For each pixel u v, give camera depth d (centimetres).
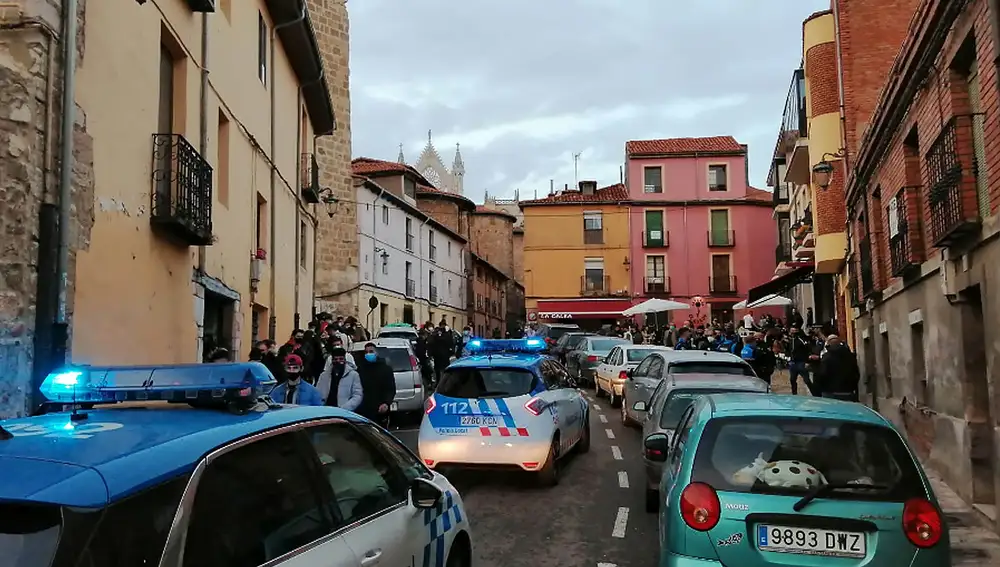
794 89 2317
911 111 987
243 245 1337
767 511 425
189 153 982
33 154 670
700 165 4847
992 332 730
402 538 388
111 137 802
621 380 1759
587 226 4831
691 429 501
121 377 344
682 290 4762
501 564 641
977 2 716
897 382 1235
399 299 3753
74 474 240
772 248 4800
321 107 2022
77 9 731
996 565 631
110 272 796
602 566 635
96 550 226
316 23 2667
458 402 941
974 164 769
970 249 785
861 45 1677
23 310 655
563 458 1088
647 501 808
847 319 1934
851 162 1647
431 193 4812
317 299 2811
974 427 819
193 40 1062
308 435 360
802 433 463
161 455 265
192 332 1047
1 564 219
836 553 414
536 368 992
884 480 433
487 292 5684
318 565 309
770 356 1703
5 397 634
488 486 944
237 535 278
